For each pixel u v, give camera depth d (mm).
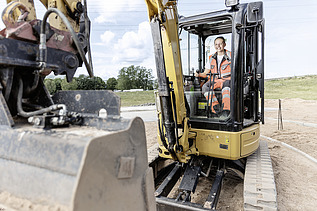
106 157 1039
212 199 2764
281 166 5164
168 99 2955
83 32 1815
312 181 4398
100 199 990
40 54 1451
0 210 1090
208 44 5203
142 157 1345
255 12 2748
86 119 1508
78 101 1673
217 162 3990
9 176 1206
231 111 3240
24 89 1666
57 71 1599
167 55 3066
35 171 1126
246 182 2893
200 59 5207
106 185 1032
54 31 1587
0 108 1369
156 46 2820
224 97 3586
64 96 1749
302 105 16219
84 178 905
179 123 3164
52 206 1021
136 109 15789
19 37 1429
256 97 4012
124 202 1157
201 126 3500
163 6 2738
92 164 952
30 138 1195
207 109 3658
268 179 2934
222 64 4375
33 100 1809
